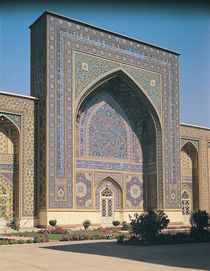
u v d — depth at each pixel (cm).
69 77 1658
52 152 1555
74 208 1582
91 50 1745
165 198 1898
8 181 1549
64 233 1351
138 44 1931
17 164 1562
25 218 1520
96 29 1778
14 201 1545
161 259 574
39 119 1608
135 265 507
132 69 1883
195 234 1010
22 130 1564
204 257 600
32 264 527
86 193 1758
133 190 1939
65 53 1661
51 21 1638
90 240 1095
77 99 1669
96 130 1856
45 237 1164
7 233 1320
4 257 617
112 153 1898
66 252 693
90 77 1727
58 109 1602
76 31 1709
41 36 1658
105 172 1844
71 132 1627
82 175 1758
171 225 1884
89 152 1808
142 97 1923
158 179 1927
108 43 1812
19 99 1574
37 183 1571
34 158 1580
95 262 541
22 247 831
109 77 1812
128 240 930
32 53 1705
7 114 1538
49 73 1598
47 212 1502
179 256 615
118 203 1884
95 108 1873
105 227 1714
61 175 1566
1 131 1568
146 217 955
